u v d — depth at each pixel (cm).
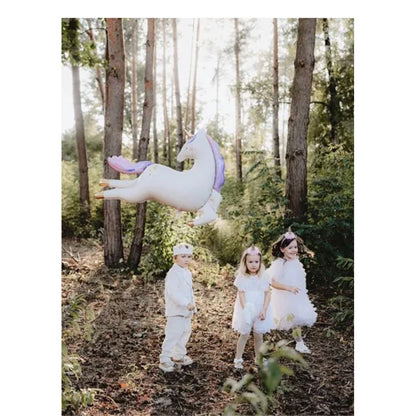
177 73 863
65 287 555
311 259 531
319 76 857
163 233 614
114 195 322
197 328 458
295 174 591
